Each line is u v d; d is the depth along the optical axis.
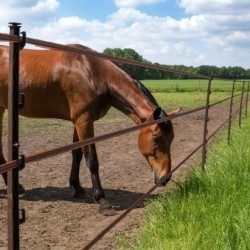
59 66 5.47
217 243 3.58
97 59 5.51
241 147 7.52
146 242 4.00
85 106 5.42
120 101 5.61
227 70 99.69
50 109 5.70
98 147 10.60
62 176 7.39
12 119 1.94
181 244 3.66
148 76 106.62
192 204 4.59
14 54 1.90
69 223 4.97
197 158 9.16
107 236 4.50
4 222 4.89
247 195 4.71
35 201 5.84
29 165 8.16
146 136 5.42
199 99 33.81
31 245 4.26
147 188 6.71
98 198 5.41
